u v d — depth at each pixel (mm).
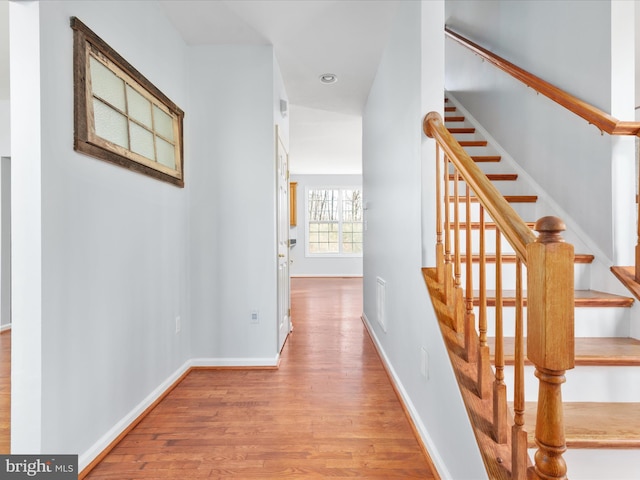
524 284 1989
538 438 848
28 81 1290
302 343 3416
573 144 2061
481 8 3232
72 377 1475
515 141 2684
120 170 1825
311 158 7086
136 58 2002
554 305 789
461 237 2174
